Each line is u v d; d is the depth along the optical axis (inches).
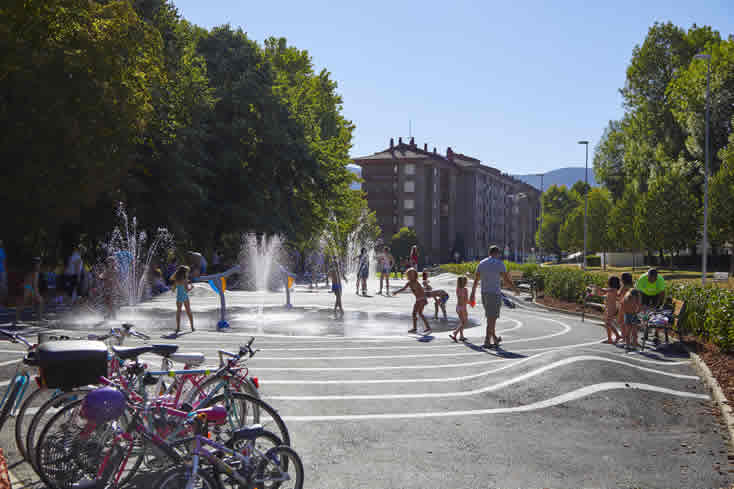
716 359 411.5
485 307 485.4
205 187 1440.7
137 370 181.9
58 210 837.8
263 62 1619.1
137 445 163.2
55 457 167.9
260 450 163.5
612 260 2854.3
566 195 5590.6
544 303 948.0
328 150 1923.0
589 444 239.0
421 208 4503.0
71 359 165.6
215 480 153.1
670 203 2036.2
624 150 2992.1
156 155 1159.6
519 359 415.8
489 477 200.4
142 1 1117.7
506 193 6378.0
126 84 839.1
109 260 627.2
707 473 206.8
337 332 569.6
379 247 3789.4
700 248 2464.3
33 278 588.4
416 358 428.8
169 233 1219.9
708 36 2395.4
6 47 729.0
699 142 1908.2
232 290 1227.2
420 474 202.1
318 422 262.2
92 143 810.8
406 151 4736.7
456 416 277.0
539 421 270.8
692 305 526.3
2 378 306.3
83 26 786.8
